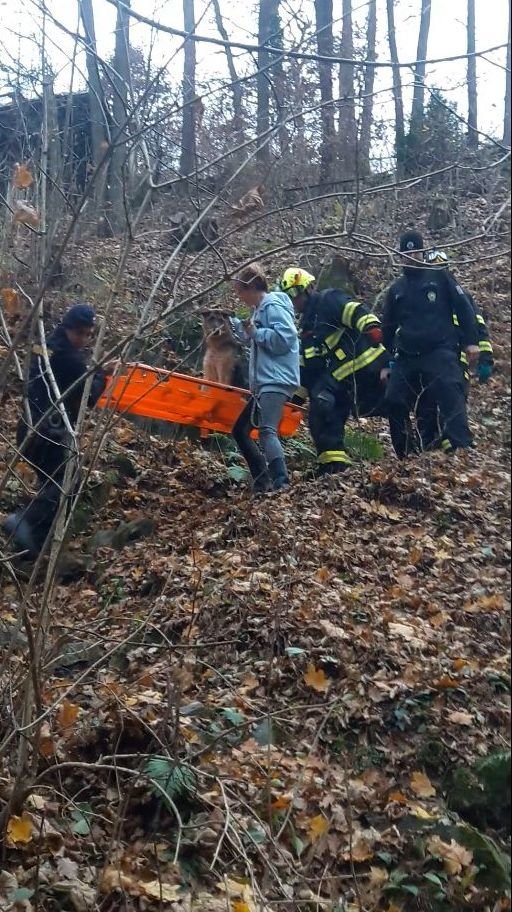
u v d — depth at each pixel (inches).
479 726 160.6
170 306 138.4
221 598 192.2
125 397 255.4
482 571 213.8
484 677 171.3
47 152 156.5
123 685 163.6
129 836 135.6
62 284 277.7
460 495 251.4
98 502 250.1
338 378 273.7
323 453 275.4
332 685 167.5
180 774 136.3
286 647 176.2
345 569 211.9
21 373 135.6
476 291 444.1
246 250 412.5
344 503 244.8
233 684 167.8
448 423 275.0
